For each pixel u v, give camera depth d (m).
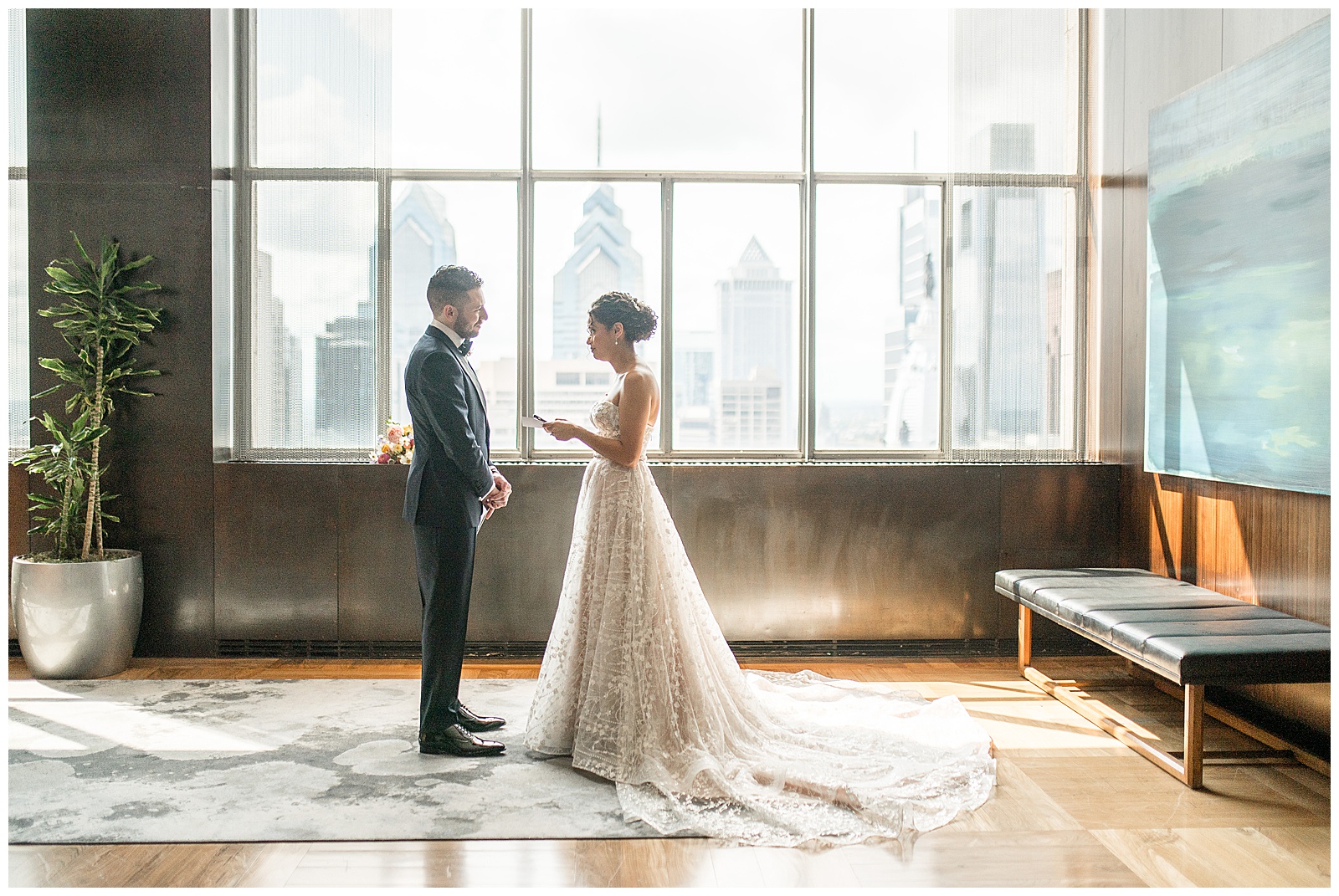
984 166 4.89
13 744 3.35
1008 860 2.49
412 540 4.69
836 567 4.79
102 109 4.54
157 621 4.66
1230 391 3.71
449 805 2.81
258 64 4.77
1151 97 4.39
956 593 4.82
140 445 4.61
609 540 3.21
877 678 4.40
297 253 4.80
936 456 5.00
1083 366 4.95
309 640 4.69
